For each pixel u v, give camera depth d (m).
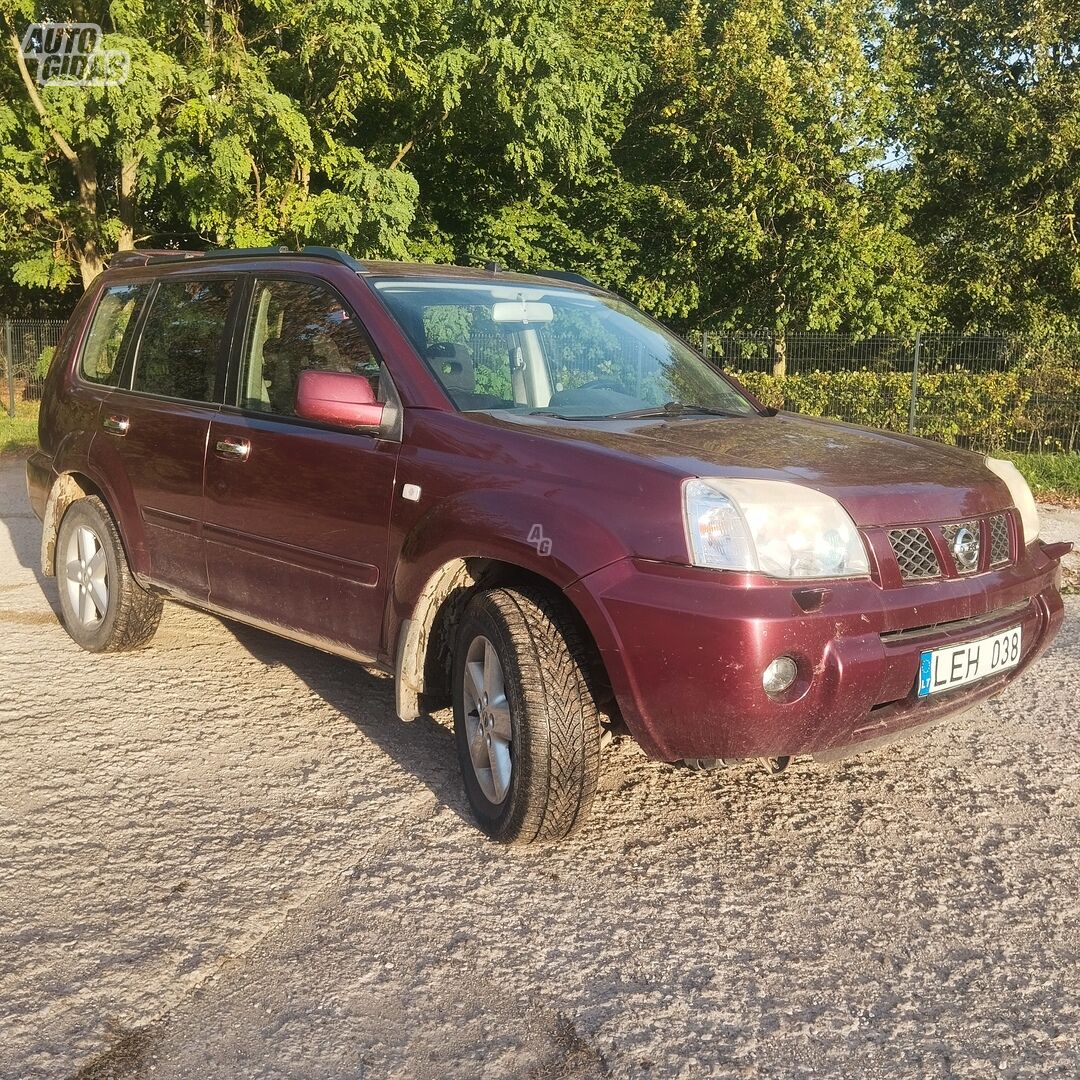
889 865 3.11
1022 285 20.69
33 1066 2.17
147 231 21.41
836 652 2.73
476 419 3.33
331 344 3.79
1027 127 19.44
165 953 2.59
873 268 19.36
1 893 2.85
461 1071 2.19
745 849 3.20
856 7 18.53
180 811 3.37
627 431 3.30
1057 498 11.45
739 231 18.64
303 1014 2.36
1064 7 19.66
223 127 15.27
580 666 3.00
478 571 3.36
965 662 3.03
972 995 2.48
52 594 6.18
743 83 18.89
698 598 2.70
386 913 2.80
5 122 16.02
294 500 3.74
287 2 15.82
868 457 3.29
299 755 3.83
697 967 2.58
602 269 21.19
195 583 4.28
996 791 3.63
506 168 21.36
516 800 3.01
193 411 4.26
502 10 17.05
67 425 4.97
